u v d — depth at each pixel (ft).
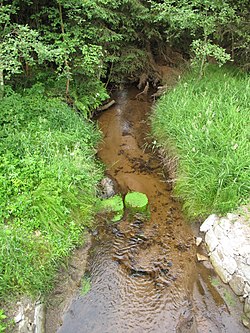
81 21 22.52
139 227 17.65
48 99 22.15
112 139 24.88
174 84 28.84
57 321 13.35
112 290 14.73
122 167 22.00
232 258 14.80
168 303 14.32
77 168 17.74
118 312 13.91
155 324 13.55
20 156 17.17
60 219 15.33
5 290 12.16
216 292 14.65
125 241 16.88
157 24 29.63
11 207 14.58
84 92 24.98
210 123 19.81
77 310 13.85
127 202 18.44
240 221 15.71
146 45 31.91
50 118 20.58
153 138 24.44
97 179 19.26
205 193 17.33
